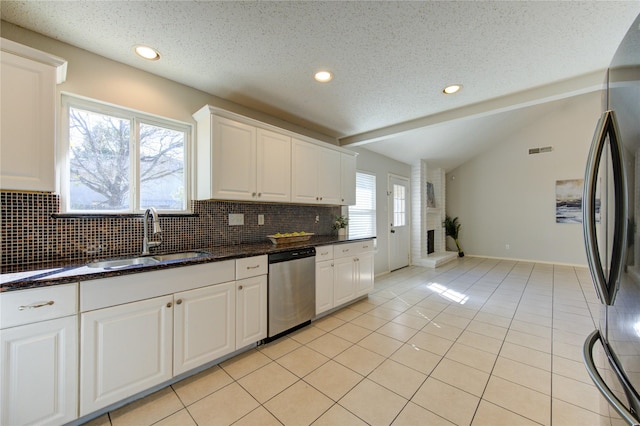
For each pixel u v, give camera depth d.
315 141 3.16
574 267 5.46
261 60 2.04
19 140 1.38
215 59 2.01
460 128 4.86
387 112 3.05
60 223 1.78
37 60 1.43
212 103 2.57
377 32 1.73
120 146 2.08
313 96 2.64
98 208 1.97
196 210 2.42
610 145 0.94
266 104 2.81
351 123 3.40
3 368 1.19
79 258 1.84
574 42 1.84
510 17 1.60
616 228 0.91
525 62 2.08
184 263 1.75
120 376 1.50
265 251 2.27
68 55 1.82
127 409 1.54
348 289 3.17
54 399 1.31
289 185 2.86
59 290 1.32
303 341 2.37
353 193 3.73
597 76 2.25
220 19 1.60
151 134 2.23
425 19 1.62
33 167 1.42
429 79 2.33
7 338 1.20
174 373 1.71
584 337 2.43
